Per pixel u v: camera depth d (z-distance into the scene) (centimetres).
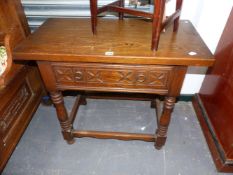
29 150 122
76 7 119
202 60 74
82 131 118
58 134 131
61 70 87
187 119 142
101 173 110
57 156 118
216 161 111
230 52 105
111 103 155
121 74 85
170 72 83
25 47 82
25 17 119
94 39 88
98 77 88
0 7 95
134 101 156
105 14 118
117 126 137
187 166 113
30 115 129
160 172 110
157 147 119
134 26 100
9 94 106
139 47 81
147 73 84
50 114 146
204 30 118
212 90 125
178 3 88
